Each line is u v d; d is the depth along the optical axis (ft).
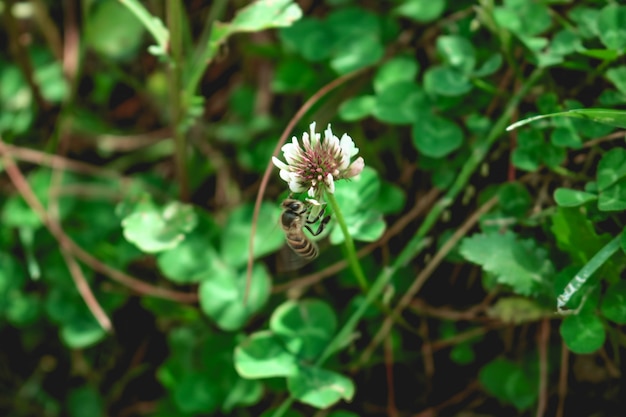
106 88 1.36
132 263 1.26
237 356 1.04
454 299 1.15
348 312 1.13
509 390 1.11
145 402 1.29
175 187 1.29
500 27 1.09
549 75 1.11
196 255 1.13
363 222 1.05
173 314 1.22
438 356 1.16
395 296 1.14
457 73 1.11
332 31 1.22
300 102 1.28
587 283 0.98
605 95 1.04
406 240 1.17
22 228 1.27
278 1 1.05
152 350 1.29
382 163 1.21
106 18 1.31
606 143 1.07
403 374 1.16
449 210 1.14
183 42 1.24
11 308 1.26
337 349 1.06
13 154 1.29
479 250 1.03
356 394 1.16
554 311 1.03
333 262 1.18
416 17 1.18
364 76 1.21
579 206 0.99
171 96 1.13
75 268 1.24
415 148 1.20
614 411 1.09
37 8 1.32
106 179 1.30
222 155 1.29
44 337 1.31
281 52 1.28
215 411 1.14
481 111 1.14
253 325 1.18
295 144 0.97
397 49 1.21
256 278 1.12
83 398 1.30
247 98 1.31
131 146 1.34
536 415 1.10
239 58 1.33
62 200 1.28
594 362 1.09
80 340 1.21
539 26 1.08
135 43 1.32
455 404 1.15
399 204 1.14
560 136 1.05
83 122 1.34
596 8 1.10
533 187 1.11
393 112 1.13
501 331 1.13
